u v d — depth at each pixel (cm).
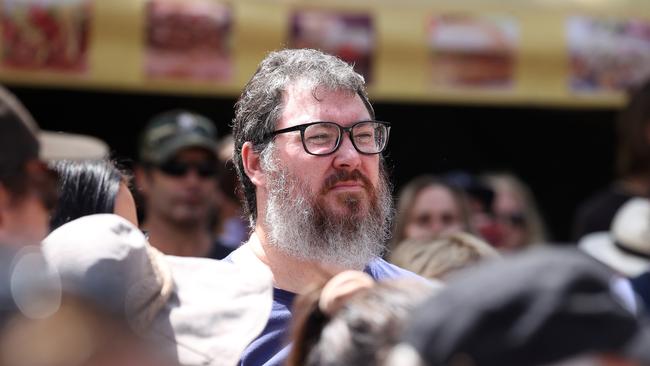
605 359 247
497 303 244
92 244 362
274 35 905
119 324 211
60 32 883
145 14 891
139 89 943
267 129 486
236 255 507
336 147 471
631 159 777
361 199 475
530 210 991
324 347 315
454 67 938
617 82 960
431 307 256
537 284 245
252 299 414
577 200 1220
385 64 923
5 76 877
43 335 202
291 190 475
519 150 1198
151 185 817
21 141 471
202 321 401
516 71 945
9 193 467
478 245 557
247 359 458
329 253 472
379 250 493
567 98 953
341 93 478
